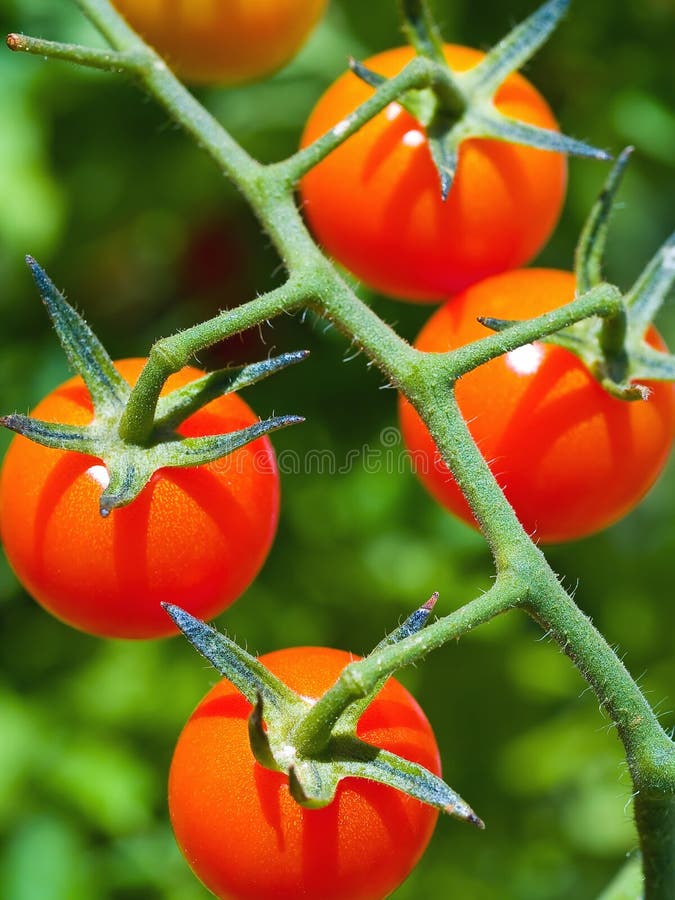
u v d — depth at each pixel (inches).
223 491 9.8
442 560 13.6
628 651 14.3
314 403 13.3
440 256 10.6
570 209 13.4
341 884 9.4
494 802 14.3
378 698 9.5
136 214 13.5
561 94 13.4
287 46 11.6
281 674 9.6
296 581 13.6
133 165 13.4
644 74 13.2
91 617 9.9
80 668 13.7
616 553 14.2
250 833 9.3
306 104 13.2
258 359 13.3
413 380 9.5
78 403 9.8
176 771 9.6
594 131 13.3
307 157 10.1
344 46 13.3
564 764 14.2
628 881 10.2
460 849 14.3
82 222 13.5
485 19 13.1
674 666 14.2
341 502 13.4
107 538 9.7
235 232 13.8
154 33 11.3
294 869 9.3
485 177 10.5
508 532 9.3
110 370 9.7
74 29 13.1
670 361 10.1
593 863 14.8
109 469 9.6
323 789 9.2
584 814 14.8
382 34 13.2
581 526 10.5
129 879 13.4
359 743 9.3
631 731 9.2
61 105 13.2
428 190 10.5
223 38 11.3
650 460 10.3
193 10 11.2
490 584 13.7
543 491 10.2
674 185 14.3
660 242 15.6
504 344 9.5
